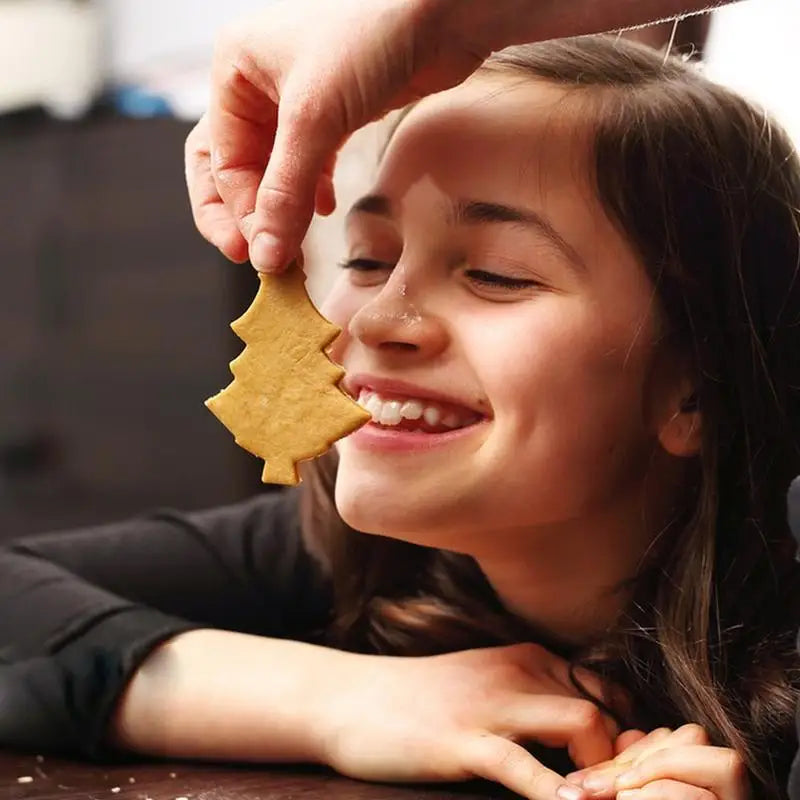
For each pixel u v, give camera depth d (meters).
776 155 0.74
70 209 1.53
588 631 0.73
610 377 0.68
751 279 0.71
